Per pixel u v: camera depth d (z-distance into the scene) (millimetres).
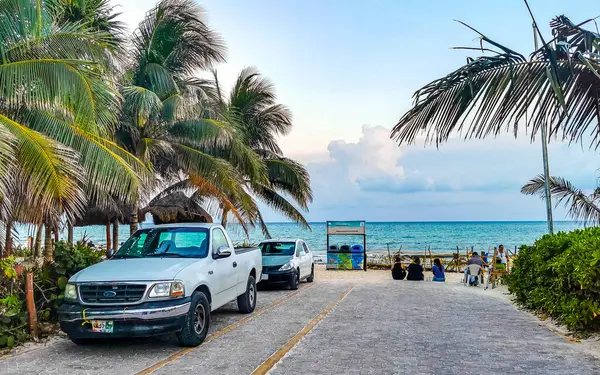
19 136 7918
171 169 18203
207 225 9445
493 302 13188
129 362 6770
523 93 4652
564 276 9062
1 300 7742
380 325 9531
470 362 6707
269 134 22781
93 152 9617
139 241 9188
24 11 8227
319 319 10211
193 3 16578
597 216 16547
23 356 7152
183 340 7430
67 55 9562
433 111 4984
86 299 7129
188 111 15008
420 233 95812
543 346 7699
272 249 17562
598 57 4660
